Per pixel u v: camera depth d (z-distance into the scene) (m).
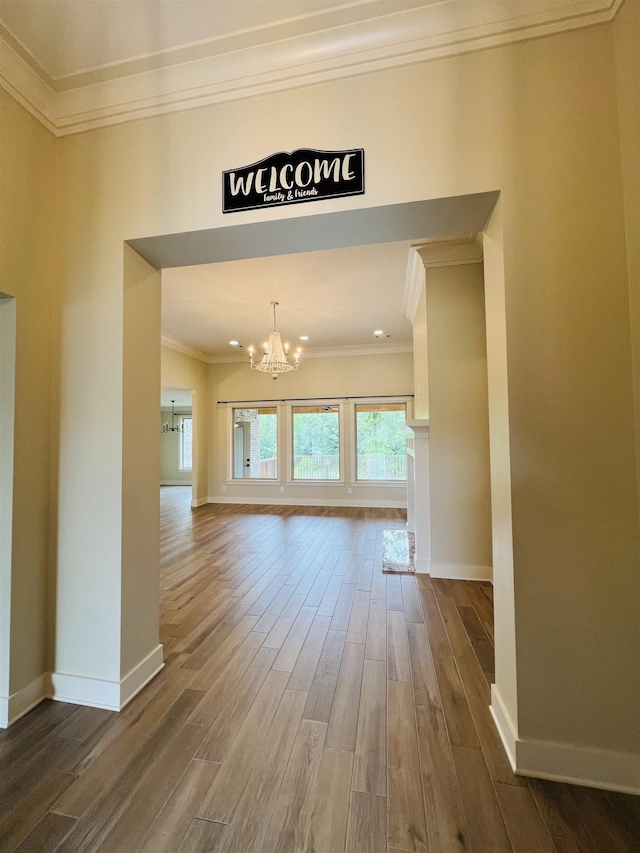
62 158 1.89
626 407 1.36
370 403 6.95
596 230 1.39
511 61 1.46
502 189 1.46
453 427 3.33
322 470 7.21
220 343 6.52
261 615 2.65
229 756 1.45
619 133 1.38
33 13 1.46
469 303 3.29
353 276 3.78
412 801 1.26
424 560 3.50
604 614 1.36
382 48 1.54
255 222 1.67
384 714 1.67
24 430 1.72
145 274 1.99
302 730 1.58
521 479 1.42
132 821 1.20
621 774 1.32
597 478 1.38
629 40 1.29
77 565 1.80
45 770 1.39
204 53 1.64
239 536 4.91
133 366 1.88
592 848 1.12
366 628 2.45
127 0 1.41
